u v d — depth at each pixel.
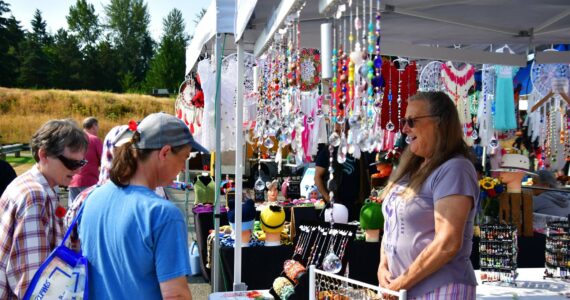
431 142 1.82
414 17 3.01
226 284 3.37
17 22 50.66
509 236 2.52
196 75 5.56
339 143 1.96
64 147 1.99
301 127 2.96
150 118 1.53
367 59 1.58
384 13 2.87
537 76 4.53
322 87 4.12
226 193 4.68
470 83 5.13
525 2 2.76
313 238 2.79
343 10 1.66
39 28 60.62
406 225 1.80
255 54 3.16
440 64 5.04
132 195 1.45
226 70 4.79
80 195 2.02
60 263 1.49
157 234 1.39
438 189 1.72
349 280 1.90
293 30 2.60
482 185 3.71
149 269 1.40
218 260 3.38
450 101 1.85
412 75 4.81
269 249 3.38
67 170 2.02
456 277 1.72
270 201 5.11
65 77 51.25
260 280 3.34
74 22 58.31
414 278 1.72
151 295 1.41
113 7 58.72
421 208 1.76
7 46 47.16
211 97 4.83
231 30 3.06
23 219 1.88
